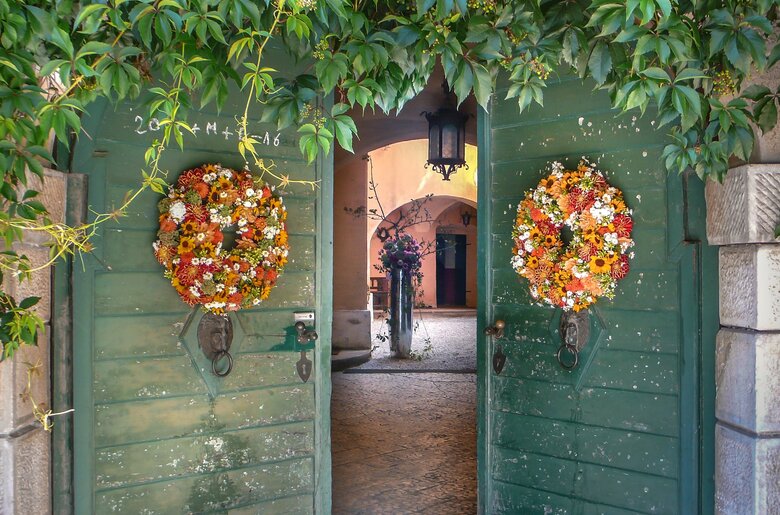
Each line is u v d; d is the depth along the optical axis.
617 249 2.64
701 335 2.59
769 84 2.35
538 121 2.95
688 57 1.50
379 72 1.74
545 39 1.72
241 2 1.35
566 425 2.88
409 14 1.84
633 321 2.73
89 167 2.47
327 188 2.96
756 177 2.34
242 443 2.77
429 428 4.95
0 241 2.08
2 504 2.14
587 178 2.70
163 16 1.32
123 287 2.54
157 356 2.61
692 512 2.59
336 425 5.03
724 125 1.83
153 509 2.60
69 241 1.98
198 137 2.68
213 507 2.71
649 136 2.68
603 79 1.69
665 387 2.65
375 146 7.01
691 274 2.60
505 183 3.04
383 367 7.38
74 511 2.45
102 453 2.51
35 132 1.51
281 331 2.85
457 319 13.74
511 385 3.04
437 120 5.35
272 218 2.66
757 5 1.62
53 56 1.60
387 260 7.98
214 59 1.54
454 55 1.56
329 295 2.98
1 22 1.32
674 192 2.62
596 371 2.81
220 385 2.71
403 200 10.81
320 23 1.59
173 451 2.63
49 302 2.40
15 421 2.17
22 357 2.21
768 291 2.35
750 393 2.38
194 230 2.53
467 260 16.78
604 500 2.79
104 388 2.51
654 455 2.68
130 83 1.48
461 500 3.56
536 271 2.78
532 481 2.97
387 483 3.81
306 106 1.83
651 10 1.23
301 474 2.90
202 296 2.55
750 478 2.38
